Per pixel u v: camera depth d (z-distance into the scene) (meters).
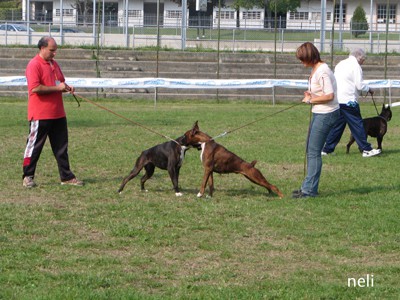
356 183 11.93
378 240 8.49
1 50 33.00
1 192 10.94
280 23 53.44
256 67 32.38
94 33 37.53
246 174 10.72
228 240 8.47
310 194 10.77
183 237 8.57
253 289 6.77
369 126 15.15
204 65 32.31
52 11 57.78
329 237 8.62
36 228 8.83
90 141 16.33
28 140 11.33
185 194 10.98
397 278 7.21
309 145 10.72
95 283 6.84
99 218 9.34
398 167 13.61
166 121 20.53
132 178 11.02
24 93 29.11
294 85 28.20
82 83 26.92
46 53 11.33
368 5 55.84
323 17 36.62
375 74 32.16
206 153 10.63
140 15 56.69
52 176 12.30
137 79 27.09
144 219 9.33
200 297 6.50
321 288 6.81
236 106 27.06
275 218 9.45
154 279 7.06
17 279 6.88
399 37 42.88
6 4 69.94
